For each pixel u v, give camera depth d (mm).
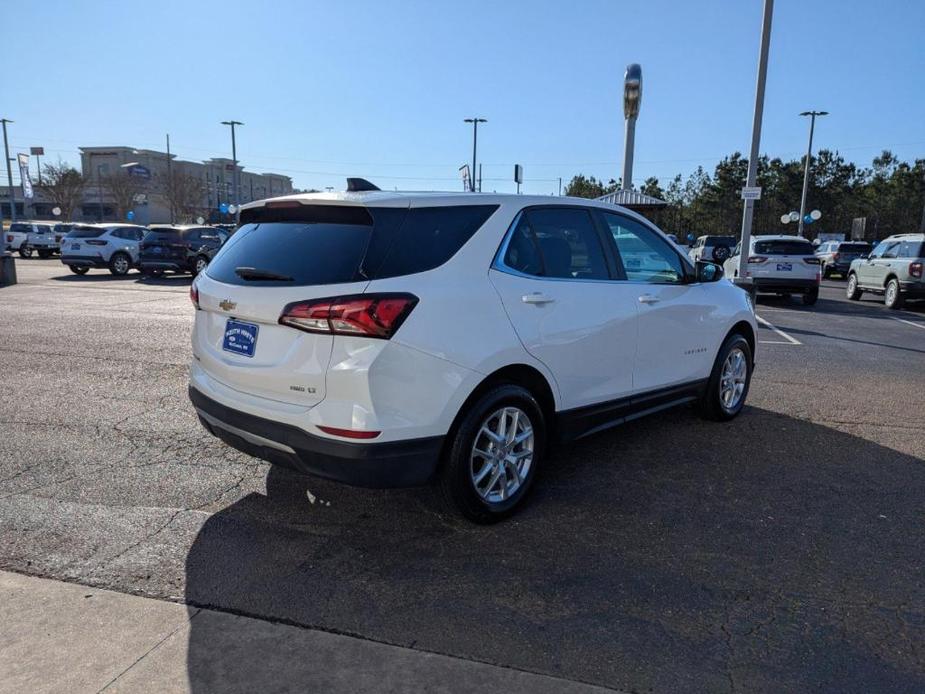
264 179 115188
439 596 3084
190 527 3729
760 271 16266
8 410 5859
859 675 2584
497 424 3791
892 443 5336
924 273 15344
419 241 3473
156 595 3053
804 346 10102
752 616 2959
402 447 3291
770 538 3684
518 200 4027
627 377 4633
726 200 56062
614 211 4746
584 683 2512
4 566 3283
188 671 2533
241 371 3525
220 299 3629
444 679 2518
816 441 5355
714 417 5809
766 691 2490
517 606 3014
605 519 3898
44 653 2621
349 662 2605
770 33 14086
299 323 3240
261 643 2715
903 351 9883
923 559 3477
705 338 5387
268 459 3562
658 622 2906
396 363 3225
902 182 55719
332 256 3365
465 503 3641
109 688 2434
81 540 3561
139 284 18406
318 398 3260
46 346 8734
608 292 4414
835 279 29922
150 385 6758
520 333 3752
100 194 77562
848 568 3377
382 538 3637
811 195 54531
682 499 4188
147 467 4586
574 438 4336
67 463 4648
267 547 3521
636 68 16047
